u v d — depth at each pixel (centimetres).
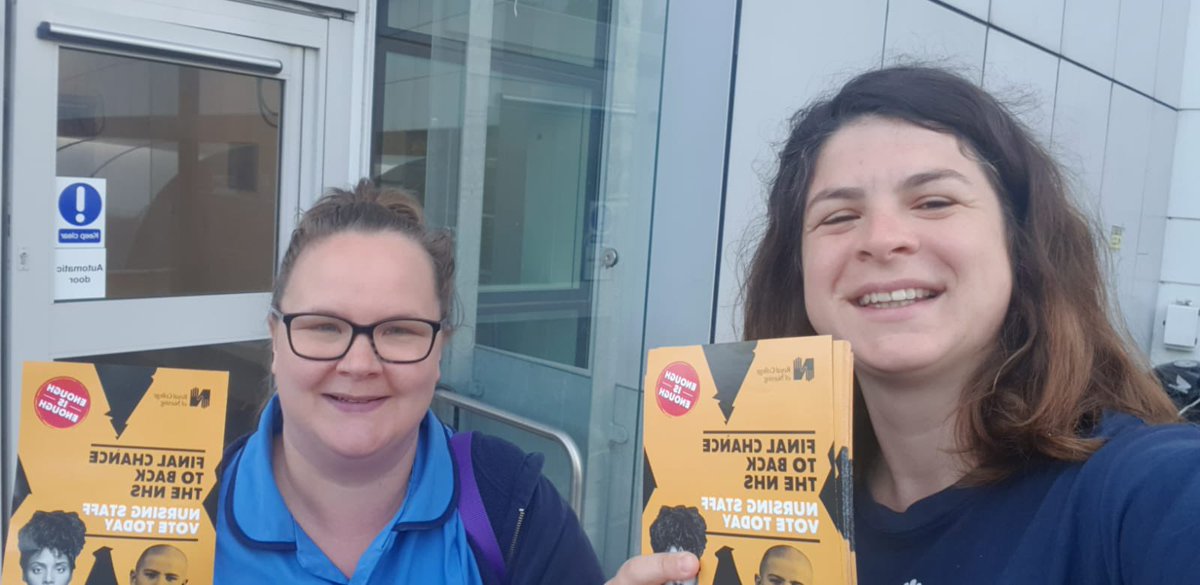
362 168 345
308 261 148
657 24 301
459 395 333
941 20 391
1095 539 112
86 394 140
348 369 141
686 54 295
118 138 290
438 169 355
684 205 296
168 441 141
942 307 128
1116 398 129
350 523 150
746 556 119
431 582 150
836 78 324
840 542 114
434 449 158
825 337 118
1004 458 127
